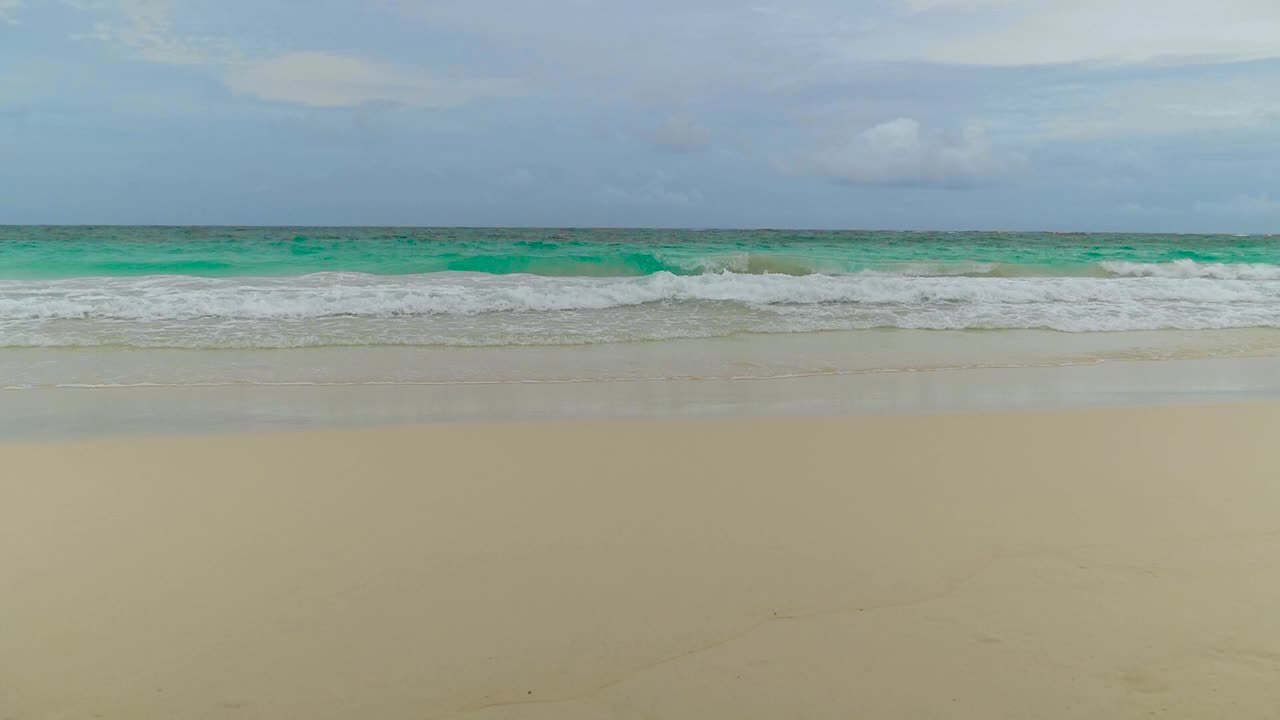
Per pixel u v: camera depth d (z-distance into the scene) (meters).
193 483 4.63
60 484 4.60
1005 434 5.88
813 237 41.03
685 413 6.83
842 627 2.87
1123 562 3.40
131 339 10.47
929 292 15.17
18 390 7.74
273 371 8.83
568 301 14.03
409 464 5.05
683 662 2.64
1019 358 10.00
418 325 11.97
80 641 2.79
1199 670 2.55
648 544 3.67
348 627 2.88
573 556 3.53
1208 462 5.04
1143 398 7.55
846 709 2.38
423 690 2.49
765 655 2.68
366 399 7.48
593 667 2.62
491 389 8.00
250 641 2.79
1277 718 2.31
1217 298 15.54
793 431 6.00
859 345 10.88
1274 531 3.76
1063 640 2.75
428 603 3.08
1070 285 16.20
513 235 40.56
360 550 3.60
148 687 2.51
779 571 3.35
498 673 2.59
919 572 3.33
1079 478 4.68
